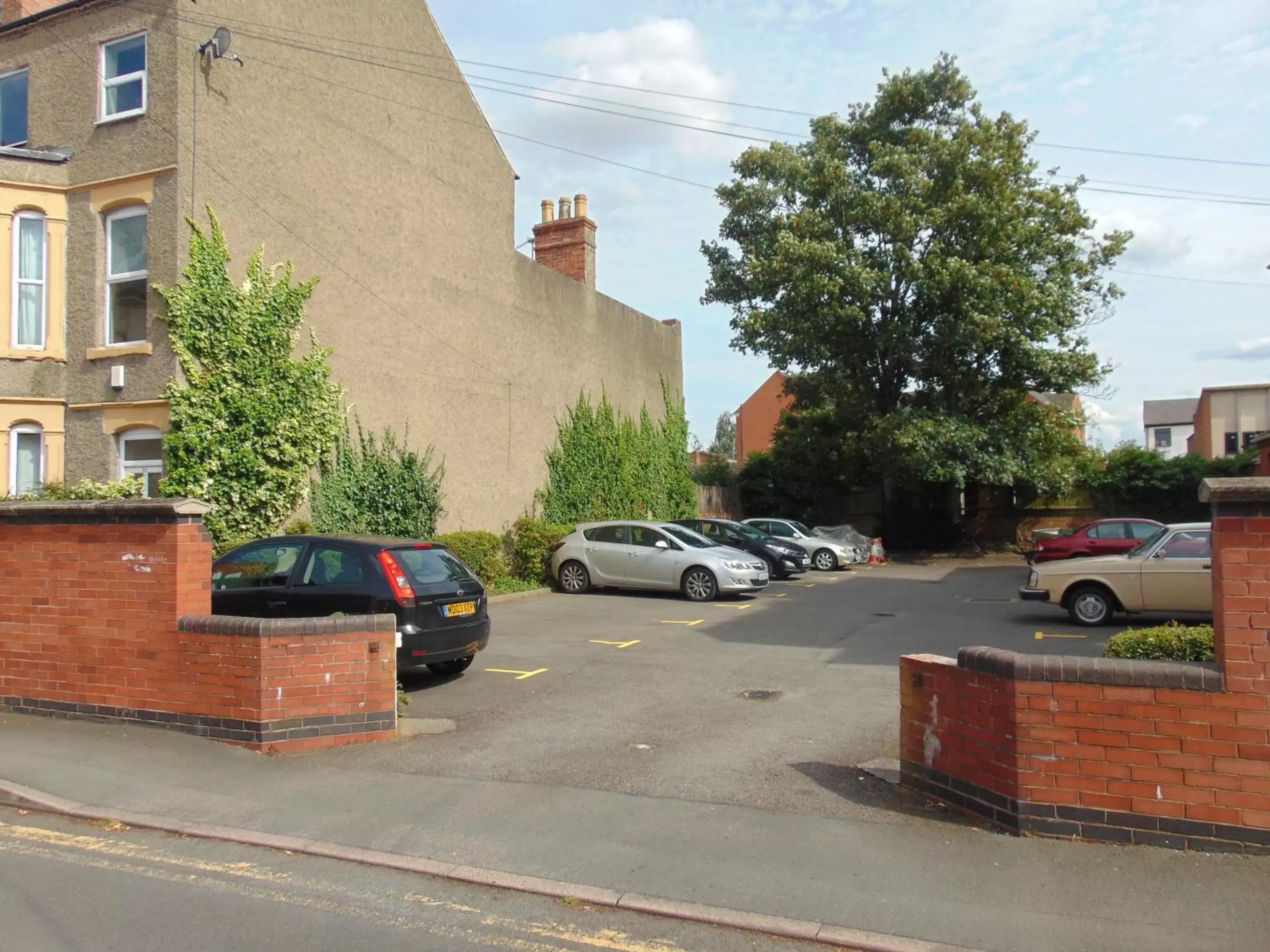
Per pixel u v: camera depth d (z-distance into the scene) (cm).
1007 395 2980
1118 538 1894
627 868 500
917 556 3172
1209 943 411
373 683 749
